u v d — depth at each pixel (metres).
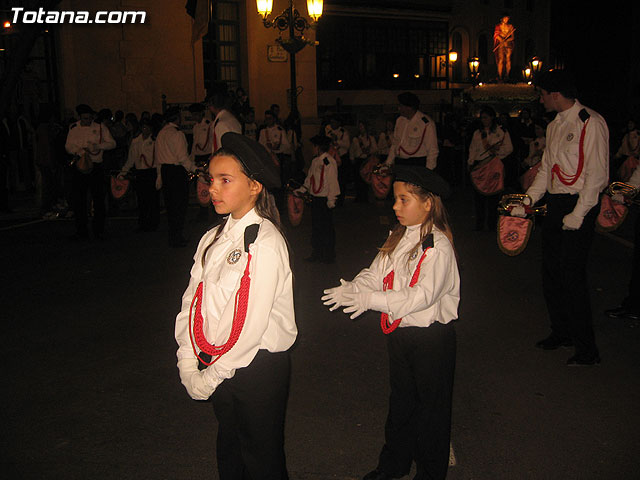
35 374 4.71
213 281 2.41
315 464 3.51
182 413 4.10
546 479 3.35
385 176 9.61
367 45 25.86
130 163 10.35
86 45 15.72
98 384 4.54
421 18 27.64
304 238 9.96
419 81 28.19
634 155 15.66
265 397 2.44
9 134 13.38
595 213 4.69
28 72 15.00
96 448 3.67
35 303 6.47
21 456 3.58
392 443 3.20
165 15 16.50
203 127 11.86
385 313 3.04
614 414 4.07
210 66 18.09
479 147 10.59
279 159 13.11
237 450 2.57
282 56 18.47
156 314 6.11
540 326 5.78
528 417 4.04
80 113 9.43
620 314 5.98
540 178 5.01
